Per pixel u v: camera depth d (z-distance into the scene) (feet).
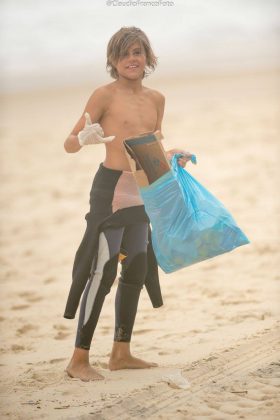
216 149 148.87
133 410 39.81
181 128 171.73
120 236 47.19
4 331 63.52
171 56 273.95
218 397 41.19
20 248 99.14
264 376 43.88
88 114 44.50
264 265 79.61
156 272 50.03
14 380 47.29
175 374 44.62
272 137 155.02
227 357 47.65
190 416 38.83
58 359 52.85
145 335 58.13
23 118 213.66
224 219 45.75
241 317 60.18
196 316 62.59
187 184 47.09
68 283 81.10
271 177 124.67
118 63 47.06
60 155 164.86
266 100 194.90
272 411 38.88
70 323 65.51
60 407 41.11
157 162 45.21
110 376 47.01
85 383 45.60
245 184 121.49
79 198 127.24
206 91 217.56
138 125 47.42
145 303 69.26
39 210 121.29
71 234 105.29
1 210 122.72
